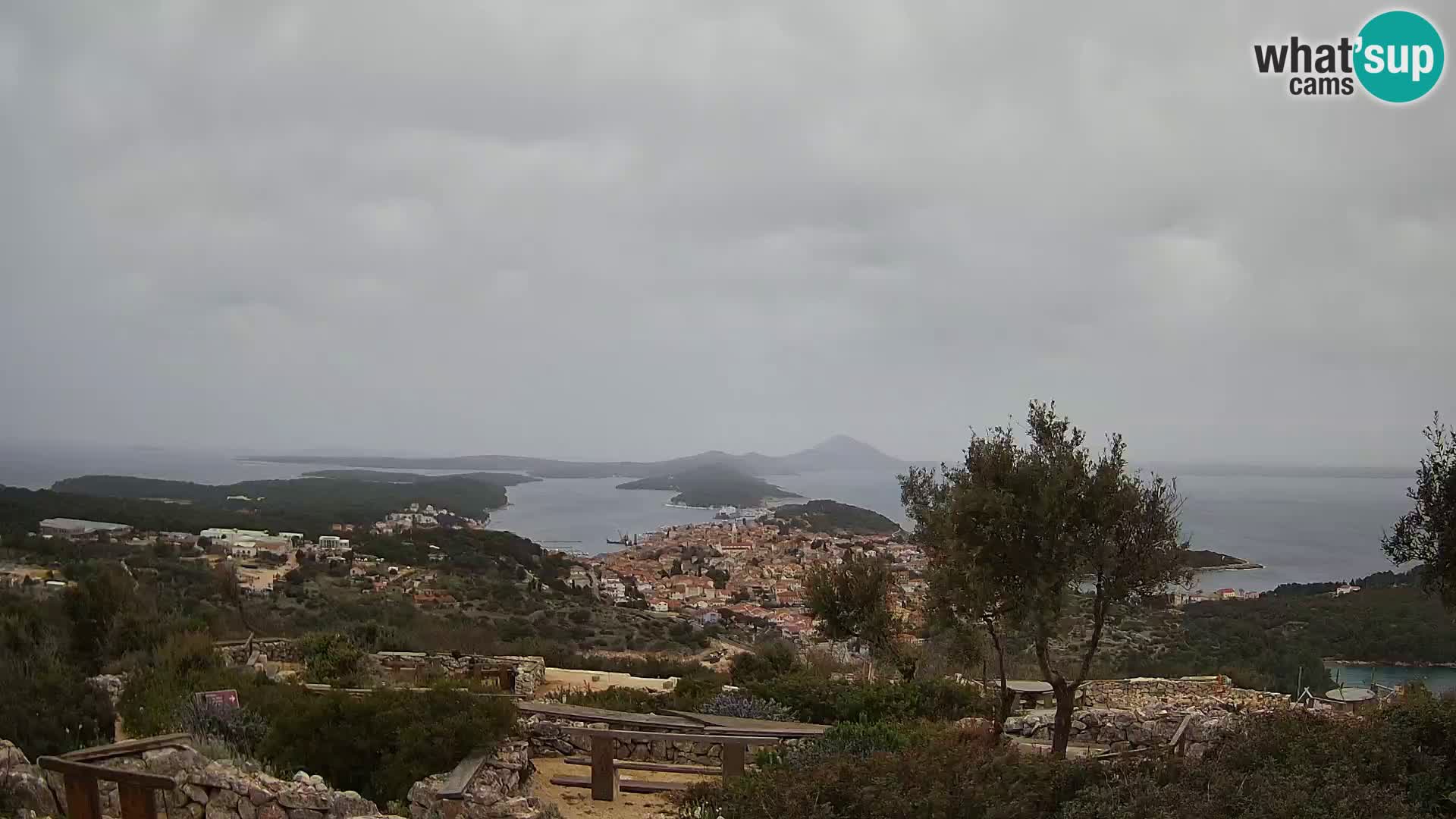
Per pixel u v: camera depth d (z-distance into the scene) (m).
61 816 8.33
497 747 10.59
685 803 8.80
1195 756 9.51
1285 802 6.86
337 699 10.47
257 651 20.20
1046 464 11.04
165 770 8.49
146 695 12.41
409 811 9.20
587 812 10.12
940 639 15.50
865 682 17.22
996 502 10.83
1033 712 15.73
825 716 14.95
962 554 11.20
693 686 17.17
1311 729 9.08
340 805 8.45
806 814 7.24
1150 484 11.12
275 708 11.56
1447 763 8.53
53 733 10.23
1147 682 20.11
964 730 12.84
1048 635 10.87
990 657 18.09
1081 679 11.37
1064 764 8.11
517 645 26.73
